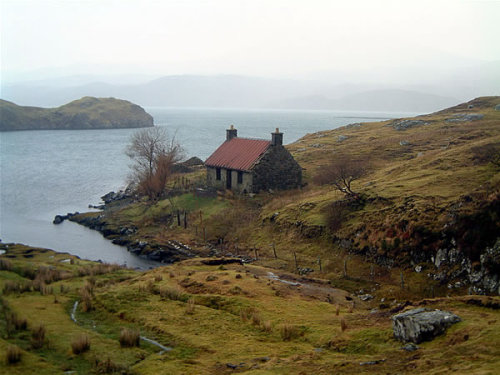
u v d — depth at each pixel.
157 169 78.50
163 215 70.62
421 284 36.72
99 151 181.12
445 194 47.03
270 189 69.31
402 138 97.25
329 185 68.38
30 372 18.55
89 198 95.31
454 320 19.30
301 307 28.38
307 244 50.38
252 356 20.89
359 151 92.00
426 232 39.72
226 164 72.12
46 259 50.78
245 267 40.72
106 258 56.56
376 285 38.84
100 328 25.31
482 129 87.56
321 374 17.59
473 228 35.75
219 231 60.59
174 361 20.56
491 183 39.88
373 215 47.41
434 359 16.72
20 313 26.31
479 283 33.22
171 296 30.02
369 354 19.48
